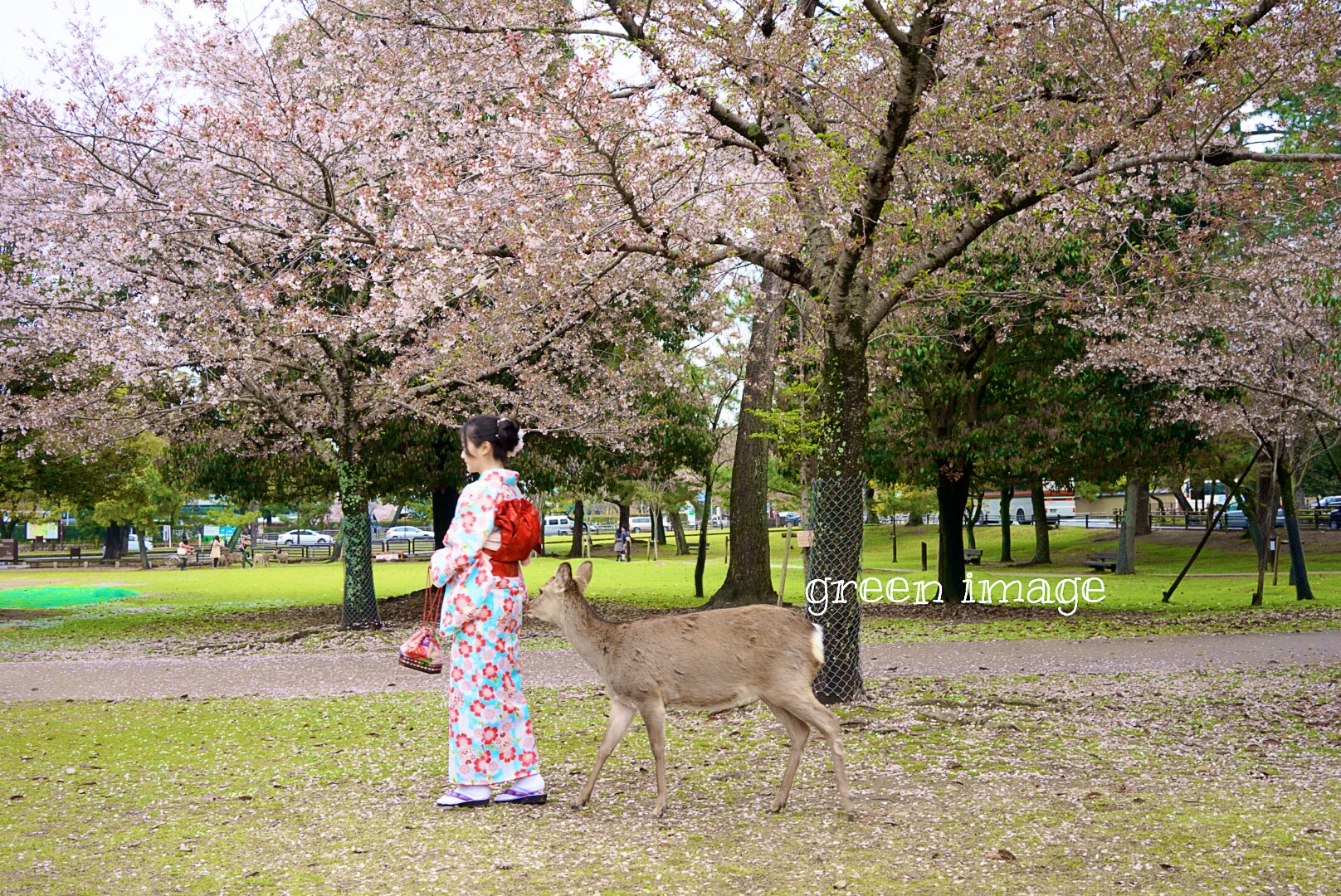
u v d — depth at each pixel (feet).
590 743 22.45
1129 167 27.66
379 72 37.65
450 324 38.65
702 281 53.57
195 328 41.78
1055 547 134.10
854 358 27.40
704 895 12.20
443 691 30.55
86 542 189.88
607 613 59.00
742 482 58.59
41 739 23.57
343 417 49.03
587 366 51.11
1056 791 16.89
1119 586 76.18
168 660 39.68
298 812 16.66
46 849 14.71
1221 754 19.90
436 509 62.49
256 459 58.85
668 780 18.67
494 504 16.87
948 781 17.89
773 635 15.83
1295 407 50.75
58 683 33.27
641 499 128.98
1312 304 45.73
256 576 107.76
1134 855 13.29
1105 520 174.50
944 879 12.54
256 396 47.52
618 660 16.24
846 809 15.64
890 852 13.70
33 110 39.40
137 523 130.31
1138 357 45.96
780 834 14.78
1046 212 29.40
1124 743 21.11
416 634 17.51
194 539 190.60
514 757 16.89
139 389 50.60
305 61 44.62
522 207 28.07
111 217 39.14
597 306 40.24
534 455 57.67
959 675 31.86
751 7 26.91
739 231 31.24
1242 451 76.18
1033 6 26.78
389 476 57.41
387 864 13.66
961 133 27.12
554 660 37.86
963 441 54.70
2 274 45.06
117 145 40.68
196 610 67.15
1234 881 12.26
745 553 58.44
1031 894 11.93
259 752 21.77
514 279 31.40
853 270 26.05
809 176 26.89
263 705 28.19
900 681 30.68
